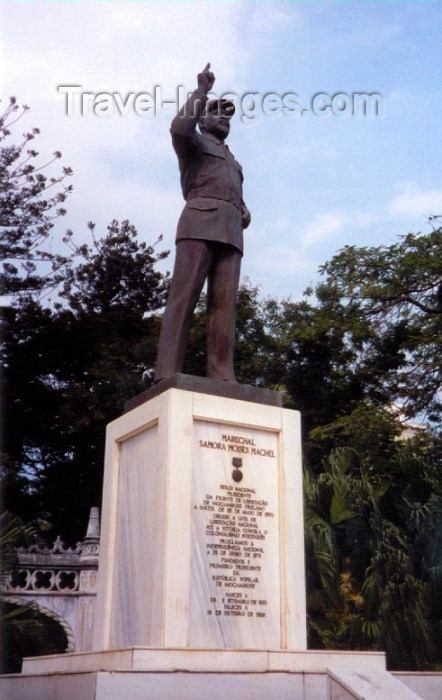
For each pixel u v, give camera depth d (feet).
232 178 23.85
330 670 17.11
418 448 58.49
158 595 18.45
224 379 22.43
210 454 20.40
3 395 80.69
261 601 19.75
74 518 78.74
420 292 70.03
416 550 36.81
